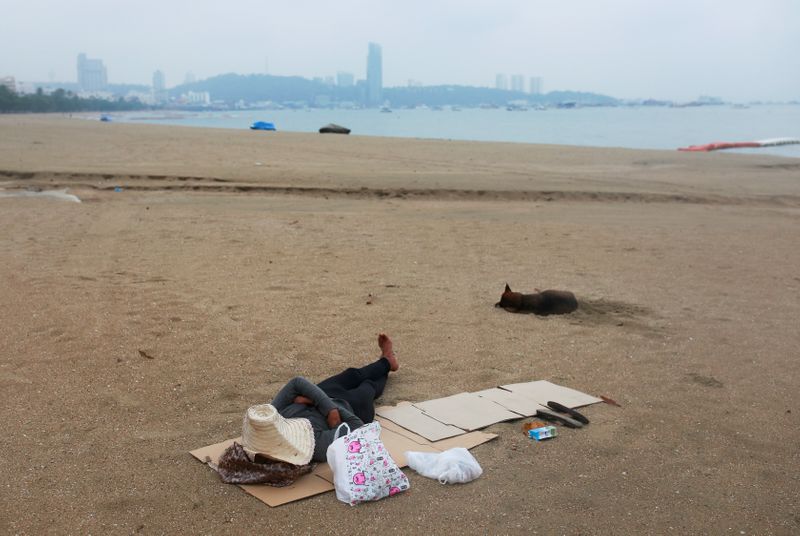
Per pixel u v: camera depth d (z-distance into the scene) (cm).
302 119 17862
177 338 736
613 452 517
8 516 412
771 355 741
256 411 464
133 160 2391
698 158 3078
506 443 525
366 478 440
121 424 542
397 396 610
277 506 431
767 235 1516
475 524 420
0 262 1049
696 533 419
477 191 1967
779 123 11062
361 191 1917
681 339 786
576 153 3200
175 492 445
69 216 1462
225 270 1048
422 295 942
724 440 544
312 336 755
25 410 559
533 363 699
